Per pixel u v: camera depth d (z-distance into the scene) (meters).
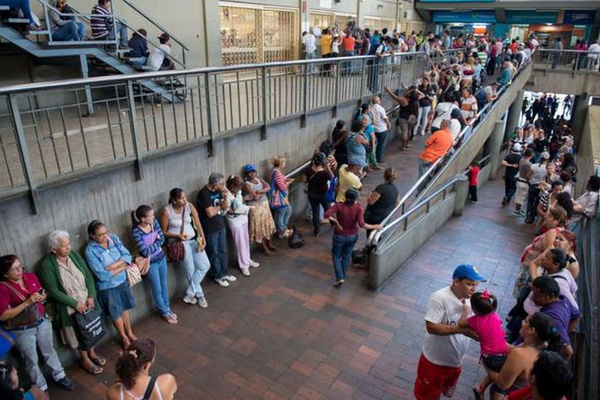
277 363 4.57
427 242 7.51
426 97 11.29
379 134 9.54
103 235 4.30
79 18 7.86
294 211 7.83
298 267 6.45
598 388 3.17
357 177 6.82
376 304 5.59
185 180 5.56
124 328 4.79
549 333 2.89
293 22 13.33
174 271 5.60
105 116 6.99
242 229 6.04
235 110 7.68
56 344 4.35
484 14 24.30
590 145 13.00
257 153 6.75
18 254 3.91
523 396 2.71
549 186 7.55
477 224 8.44
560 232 4.56
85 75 6.97
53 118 6.86
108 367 4.50
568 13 22.88
